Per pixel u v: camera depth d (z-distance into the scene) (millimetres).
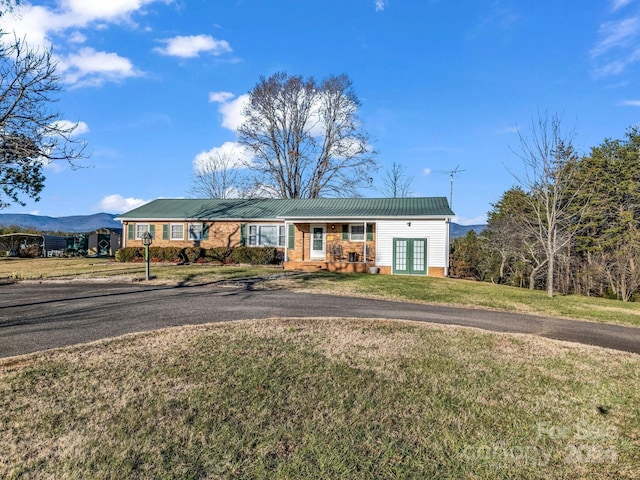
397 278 15930
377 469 2898
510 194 31781
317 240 20938
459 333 6980
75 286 12367
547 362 5559
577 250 26828
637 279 23078
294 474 2805
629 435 3555
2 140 10867
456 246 36219
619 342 7168
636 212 25484
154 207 25109
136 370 4738
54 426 3434
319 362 5160
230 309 8805
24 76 11039
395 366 5121
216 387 4281
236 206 24438
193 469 2844
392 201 22578
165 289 11812
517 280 29438
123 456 2996
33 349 5621
